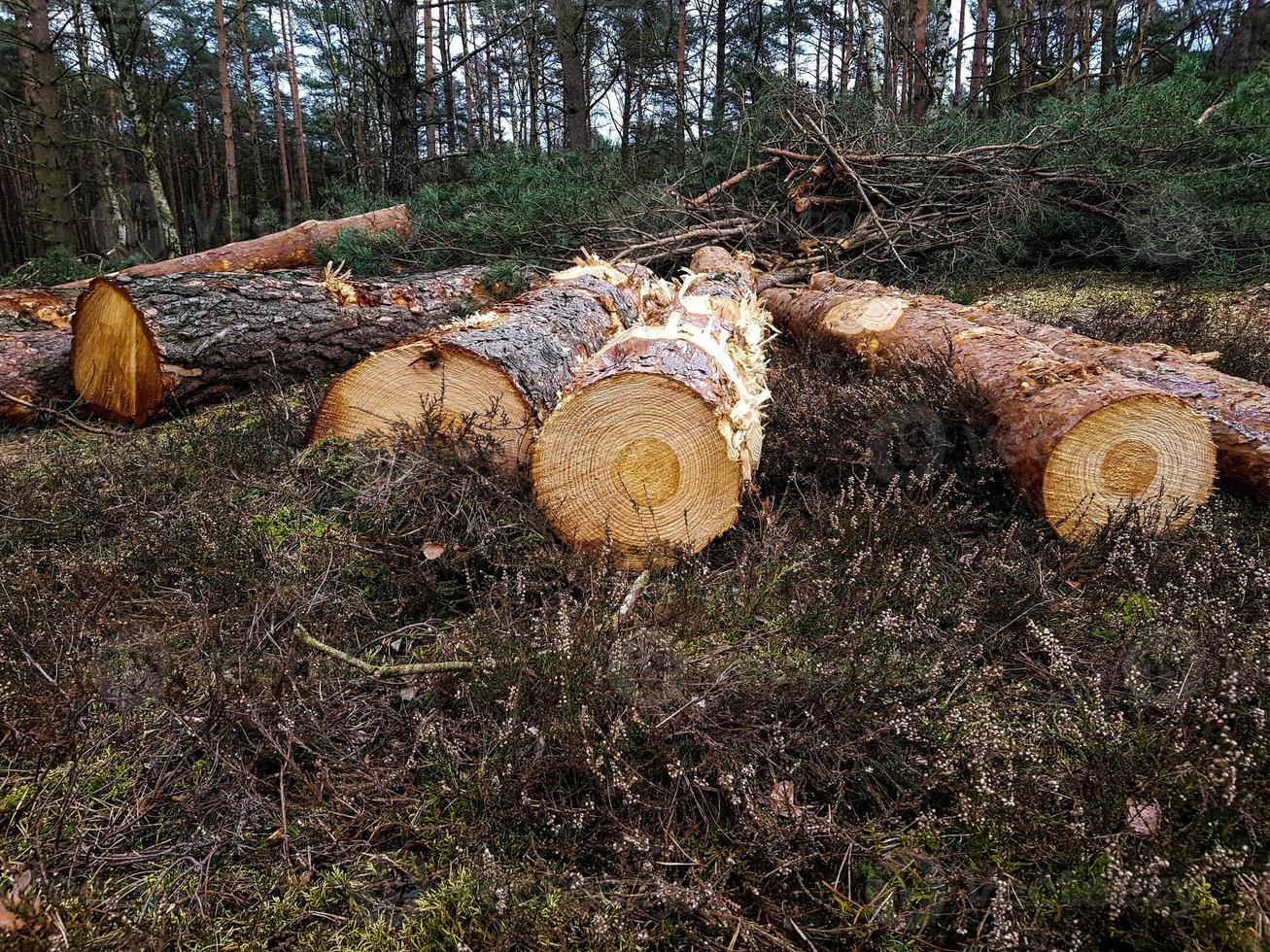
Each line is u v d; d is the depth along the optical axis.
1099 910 1.32
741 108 9.63
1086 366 2.91
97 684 1.90
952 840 1.54
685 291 4.89
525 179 8.26
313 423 3.19
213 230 22.39
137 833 1.61
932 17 18.42
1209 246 6.70
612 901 1.40
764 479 3.32
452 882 1.46
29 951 1.22
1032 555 2.62
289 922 1.42
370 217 7.41
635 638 2.05
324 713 1.90
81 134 16.72
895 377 3.69
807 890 1.43
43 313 4.84
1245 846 1.30
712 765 1.65
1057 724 1.84
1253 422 2.78
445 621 2.37
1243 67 9.82
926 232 7.70
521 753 1.67
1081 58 13.15
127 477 3.14
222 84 13.07
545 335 3.43
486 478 2.73
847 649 1.98
